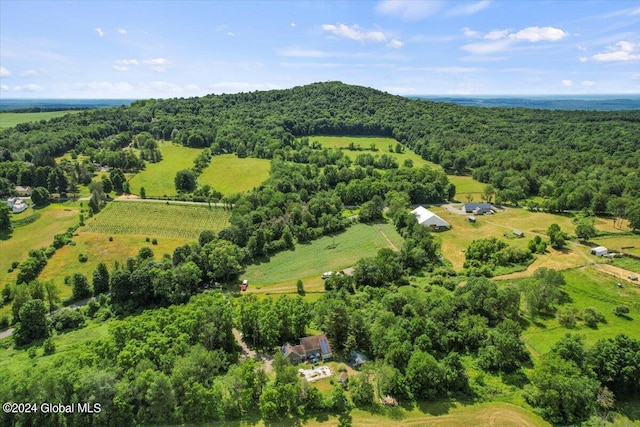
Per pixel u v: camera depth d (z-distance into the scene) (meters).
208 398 59.44
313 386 65.44
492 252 113.75
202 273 108.94
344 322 76.38
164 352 68.31
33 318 87.00
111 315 97.50
